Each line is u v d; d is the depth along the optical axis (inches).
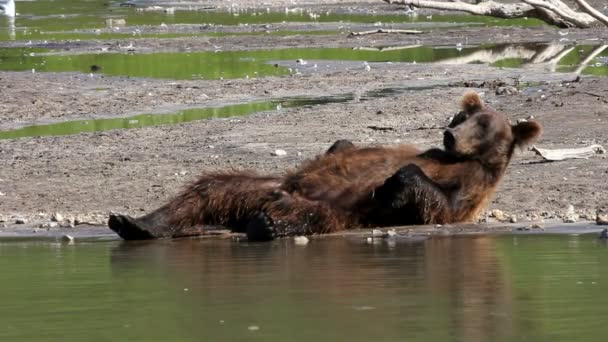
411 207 1358.3
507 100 2581.2
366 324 757.9
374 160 1392.7
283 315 797.9
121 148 2178.9
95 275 1038.4
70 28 5472.4
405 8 6240.2
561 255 1107.3
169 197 1684.3
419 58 3786.9
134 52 4224.9
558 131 2132.1
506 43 4252.0
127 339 727.1
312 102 2780.5
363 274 1000.2
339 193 1369.3
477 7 3747.5
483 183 1398.9
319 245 1256.2
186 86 3152.1
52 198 1712.6
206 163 1958.7
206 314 811.4
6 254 1221.7
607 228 1318.9
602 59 3540.8
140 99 2923.2
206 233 1369.3
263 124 2412.6
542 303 826.2
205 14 6363.2
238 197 1360.7
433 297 861.2
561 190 1595.7
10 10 6437.0
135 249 1259.8
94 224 1496.1
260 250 1224.8
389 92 2910.9
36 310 845.8
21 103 2849.4
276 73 3444.9
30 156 2119.8
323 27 5216.5
